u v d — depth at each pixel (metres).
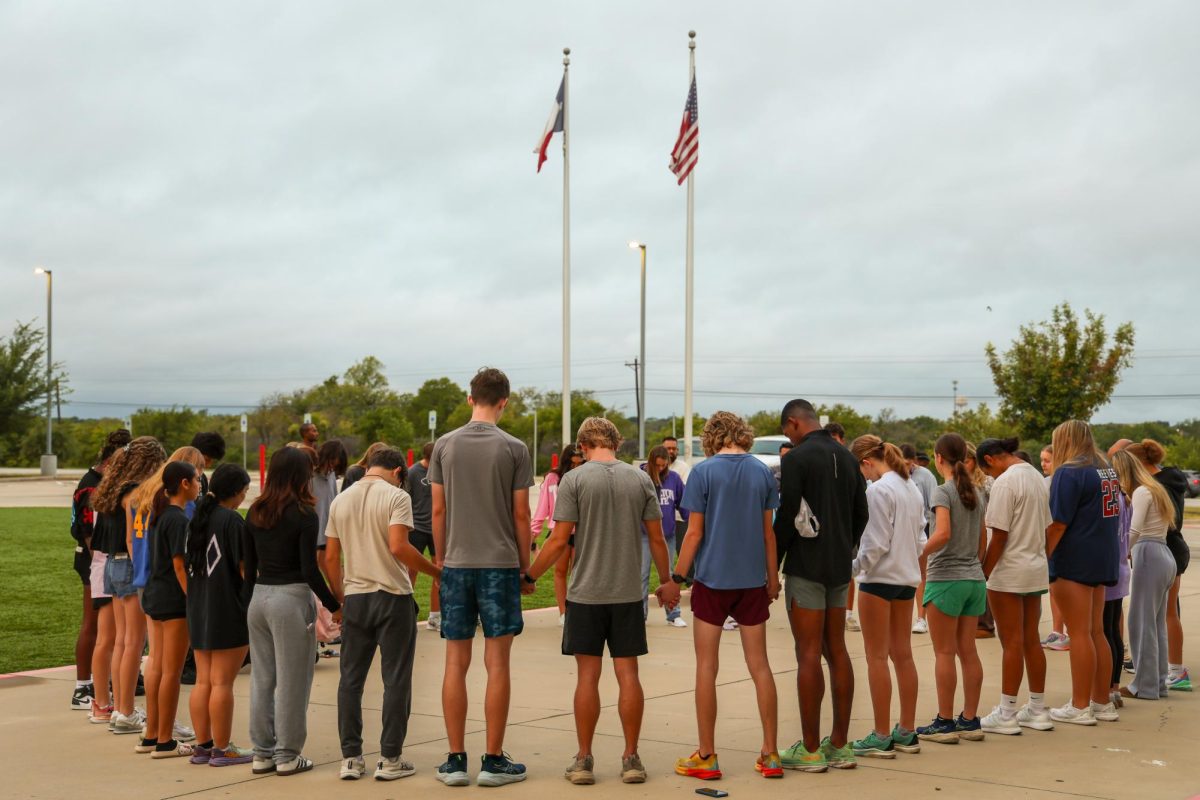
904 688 6.50
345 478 9.98
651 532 6.12
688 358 23.41
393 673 6.02
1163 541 8.12
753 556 6.01
